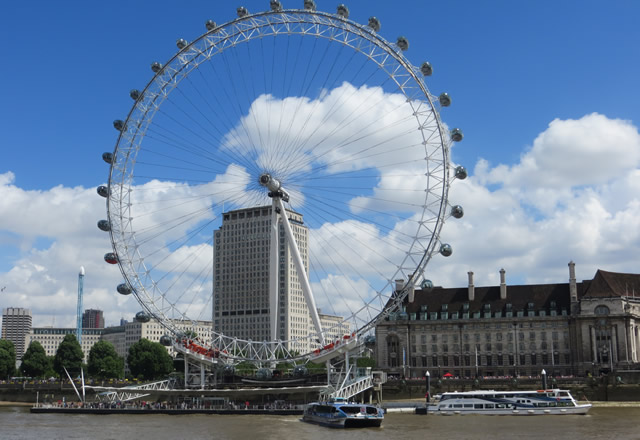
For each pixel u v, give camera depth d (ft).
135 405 473.26
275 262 467.93
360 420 361.30
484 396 450.30
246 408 447.42
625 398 550.77
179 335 474.90
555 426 363.76
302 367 469.98
